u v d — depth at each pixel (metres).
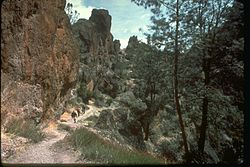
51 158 12.80
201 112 27.08
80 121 37.75
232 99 24.05
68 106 42.59
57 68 26.92
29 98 20.70
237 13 23.72
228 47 23.33
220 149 26.11
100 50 95.50
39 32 23.28
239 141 24.67
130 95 51.44
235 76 24.22
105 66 89.69
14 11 20.38
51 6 26.30
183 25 25.23
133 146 34.56
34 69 22.12
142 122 44.78
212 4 24.61
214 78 24.83
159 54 31.03
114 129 34.06
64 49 28.83
